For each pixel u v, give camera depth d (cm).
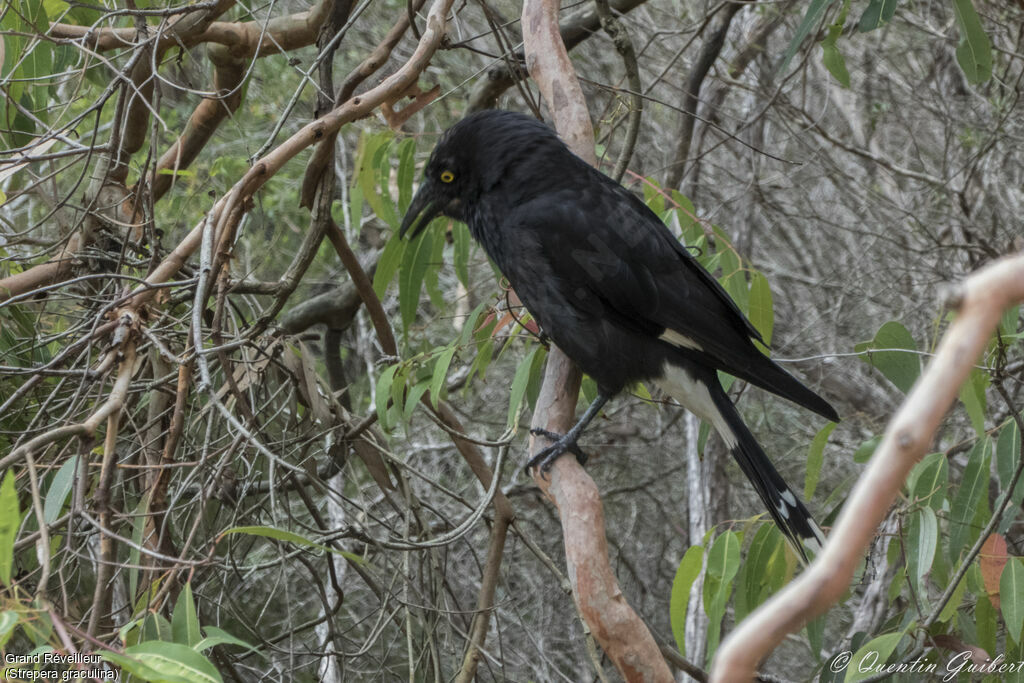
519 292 760
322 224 822
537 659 1208
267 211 1270
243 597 1075
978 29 781
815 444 823
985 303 191
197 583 759
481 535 1268
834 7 1334
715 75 1308
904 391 769
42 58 830
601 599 524
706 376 740
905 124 1369
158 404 780
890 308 1392
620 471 1448
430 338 1365
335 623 895
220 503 805
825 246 1480
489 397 1359
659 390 932
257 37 903
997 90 1297
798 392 715
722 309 759
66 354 637
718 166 1415
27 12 797
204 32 866
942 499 728
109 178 837
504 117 771
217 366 883
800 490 1413
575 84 752
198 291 612
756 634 212
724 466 1252
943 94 1366
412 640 796
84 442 580
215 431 828
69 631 471
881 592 1025
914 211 1338
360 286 891
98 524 547
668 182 1204
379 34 1330
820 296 1476
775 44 1478
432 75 1342
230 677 845
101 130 1142
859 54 1434
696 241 888
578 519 551
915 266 1331
